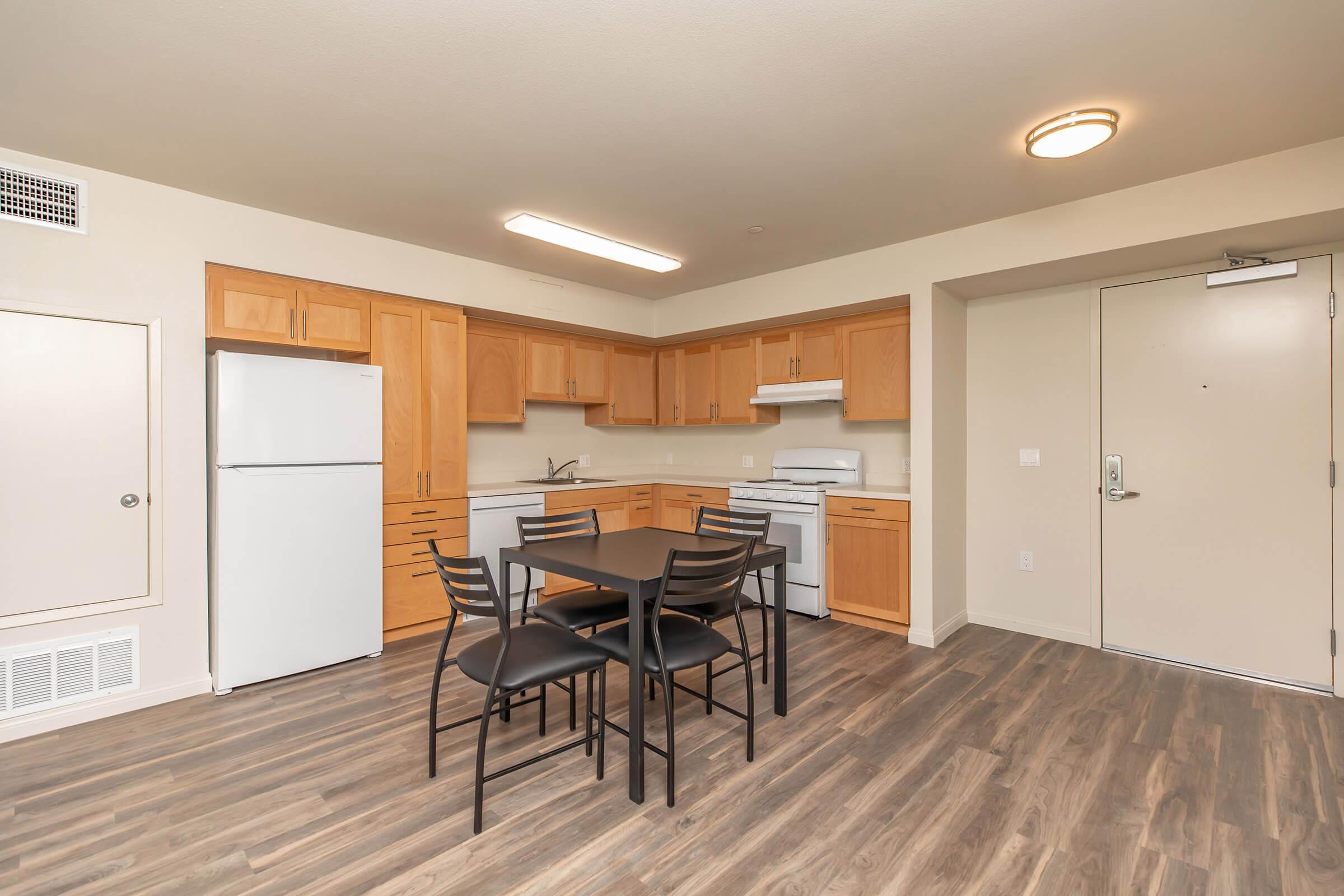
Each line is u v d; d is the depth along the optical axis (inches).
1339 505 111.2
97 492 104.2
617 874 66.7
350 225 130.7
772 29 69.5
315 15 66.4
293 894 63.4
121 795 81.0
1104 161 102.0
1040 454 145.4
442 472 149.4
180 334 112.0
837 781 84.5
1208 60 75.0
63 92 80.7
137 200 107.5
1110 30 69.7
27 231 97.8
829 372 169.5
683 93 82.7
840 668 126.6
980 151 99.1
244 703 109.3
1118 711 105.4
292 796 80.7
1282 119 88.9
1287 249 114.9
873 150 98.7
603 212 124.4
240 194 114.5
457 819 76.3
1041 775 85.6
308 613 122.0
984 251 131.3
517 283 165.2
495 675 76.0
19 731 96.4
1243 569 120.8
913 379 142.2
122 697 105.7
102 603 104.6
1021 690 114.5
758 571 119.1
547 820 76.2
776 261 158.7
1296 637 115.5
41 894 63.4
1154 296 129.8
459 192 114.3
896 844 71.5
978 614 156.6
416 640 144.3
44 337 99.7
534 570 169.3
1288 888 63.9
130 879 65.6
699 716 104.7
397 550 141.0
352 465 129.0
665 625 97.8
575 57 74.7
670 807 78.7
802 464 185.2
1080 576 140.5
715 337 198.5
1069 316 140.8
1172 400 128.2
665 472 232.1
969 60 75.6
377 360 138.0
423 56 74.2
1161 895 63.2
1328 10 65.6
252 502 115.0
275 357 118.0
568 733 98.8
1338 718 101.8
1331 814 76.0
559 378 188.1
